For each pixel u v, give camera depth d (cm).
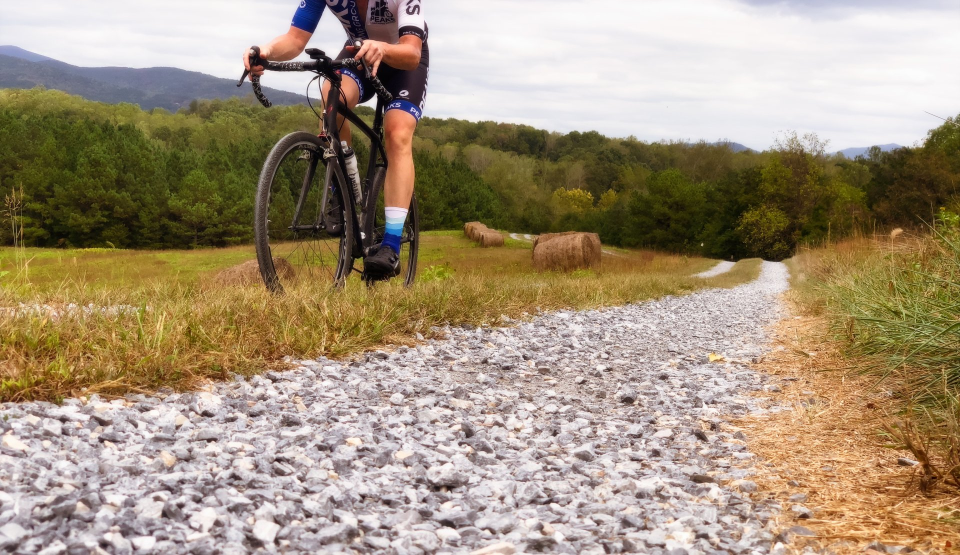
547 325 550
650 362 435
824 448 241
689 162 12562
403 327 418
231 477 167
